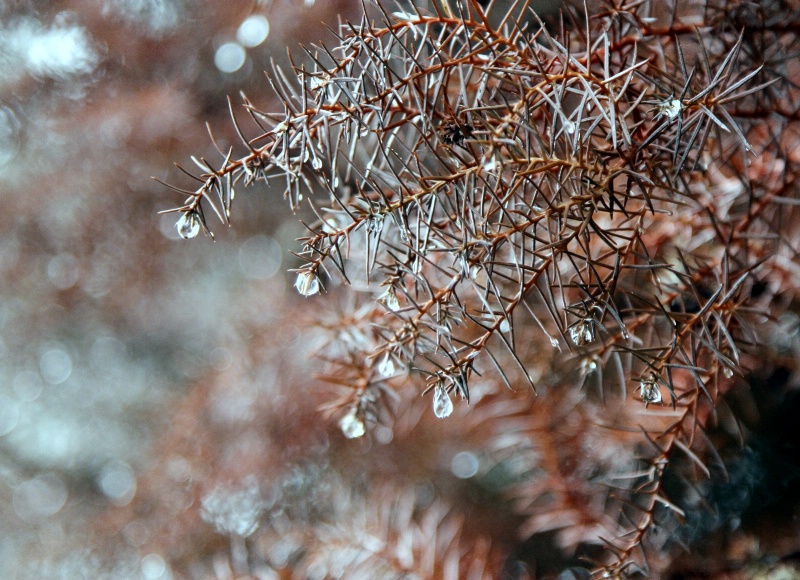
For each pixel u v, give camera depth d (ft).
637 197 0.98
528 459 1.41
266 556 1.60
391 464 1.66
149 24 2.18
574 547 1.36
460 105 1.00
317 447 1.72
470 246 0.97
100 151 2.30
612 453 1.34
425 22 1.01
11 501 2.63
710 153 1.14
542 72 0.98
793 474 1.34
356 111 0.99
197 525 1.81
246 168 0.99
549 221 0.97
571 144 0.99
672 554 1.31
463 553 1.44
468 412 1.43
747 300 1.14
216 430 1.90
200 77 2.14
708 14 1.16
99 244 2.42
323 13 1.67
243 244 2.25
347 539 1.42
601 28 1.12
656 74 1.08
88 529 2.17
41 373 2.75
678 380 1.22
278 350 1.82
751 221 1.13
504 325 1.10
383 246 1.16
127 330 2.56
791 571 1.30
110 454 2.62
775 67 1.17
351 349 1.22
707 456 1.31
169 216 2.32
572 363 1.31
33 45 2.36
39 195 2.39
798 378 1.31
